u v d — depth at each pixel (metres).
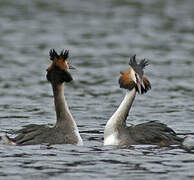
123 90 20.19
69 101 18.31
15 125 14.77
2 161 10.72
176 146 12.27
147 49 29.14
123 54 27.77
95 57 26.89
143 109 17.22
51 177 9.69
